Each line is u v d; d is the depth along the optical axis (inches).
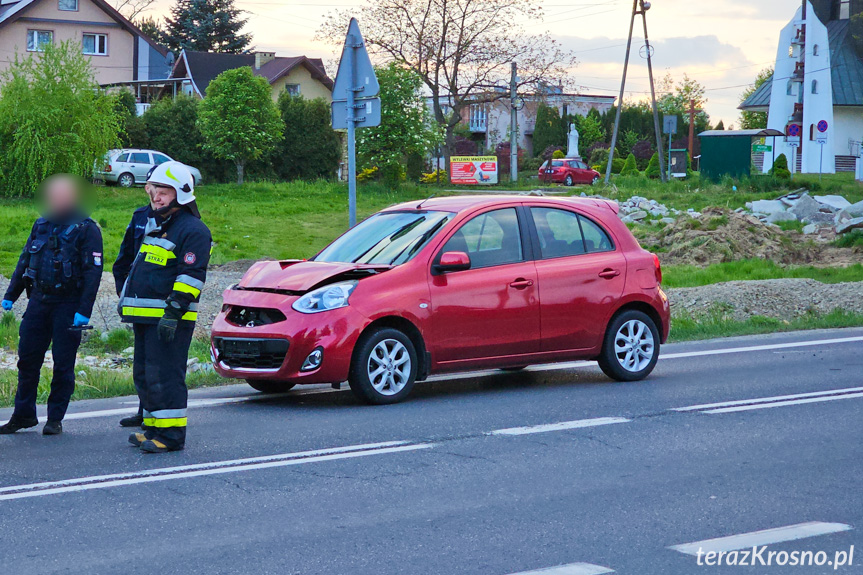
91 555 177.5
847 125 2561.5
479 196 367.2
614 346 366.6
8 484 225.3
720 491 220.1
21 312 533.3
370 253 342.6
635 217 1238.3
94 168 1368.1
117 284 288.0
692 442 268.2
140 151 1478.8
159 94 2265.0
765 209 1364.4
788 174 1831.9
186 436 276.2
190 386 363.3
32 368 280.5
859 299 604.1
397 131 1633.9
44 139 1294.3
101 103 1362.0
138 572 168.9
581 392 347.3
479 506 208.5
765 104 2669.8
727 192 1656.0
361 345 317.1
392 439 271.3
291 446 263.0
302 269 334.3
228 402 330.6
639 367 373.1
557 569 169.6
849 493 218.5
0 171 1296.8
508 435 276.5
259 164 1766.7
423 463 245.0
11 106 1296.8
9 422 281.6
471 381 375.6
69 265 276.2
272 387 349.4
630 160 2418.8
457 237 339.9
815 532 190.7
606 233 372.5
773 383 361.4
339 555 177.3
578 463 245.4
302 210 1294.3
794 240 1050.7
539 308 348.2
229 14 3265.3
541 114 3181.6
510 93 2033.7
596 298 361.4
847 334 500.4
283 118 1803.6
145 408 266.7
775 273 788.6
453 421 295.6
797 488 222.5
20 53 2089.1
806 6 2474.2
